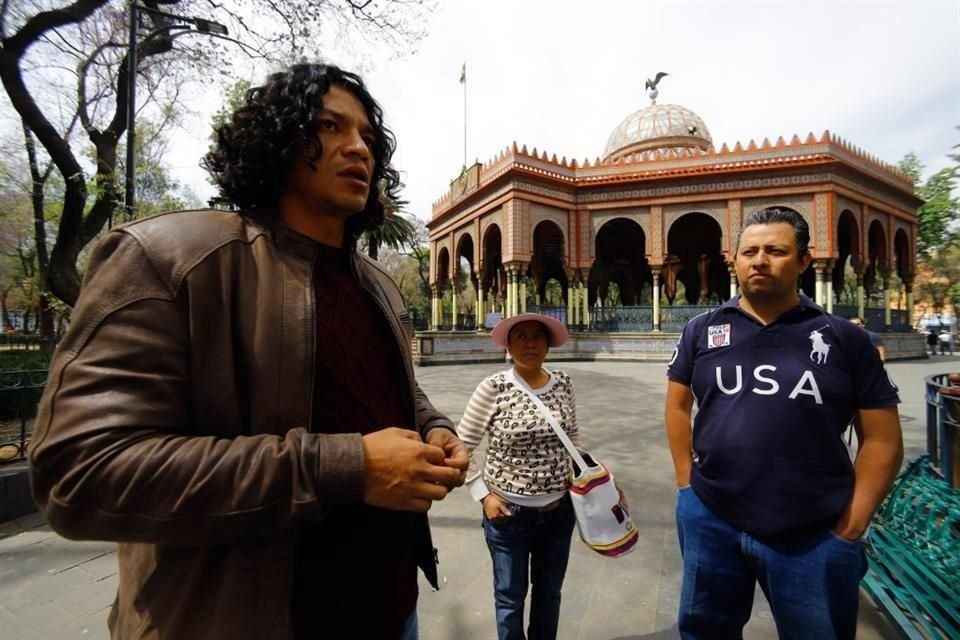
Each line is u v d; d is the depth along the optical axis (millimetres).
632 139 23625
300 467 774
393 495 825
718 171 16891
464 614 2572
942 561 2207
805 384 1575
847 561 1485
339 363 1055
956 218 23547
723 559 1700
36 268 23719
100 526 701
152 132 11883
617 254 25859
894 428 1544
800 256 1696
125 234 874
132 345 779
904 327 20391
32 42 6922
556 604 2031
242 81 9398
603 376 13047
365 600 1094
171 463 720
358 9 9000
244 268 950
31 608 2602
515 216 17312
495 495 2012
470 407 2117
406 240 28328
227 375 875
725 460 1667
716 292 25875
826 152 16219
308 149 1058
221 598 833
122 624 919
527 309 18641
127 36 8477
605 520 1891
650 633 2404
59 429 720
